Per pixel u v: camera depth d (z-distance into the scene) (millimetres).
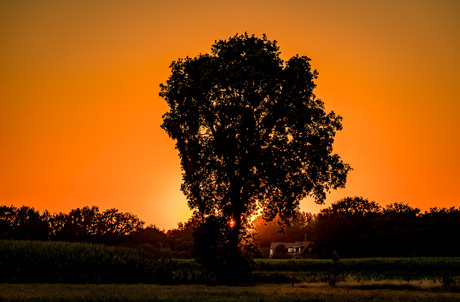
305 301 35156
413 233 189125
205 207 73438
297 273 101062
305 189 74312
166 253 136375
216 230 69938
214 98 71938
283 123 72375
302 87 72625
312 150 73312
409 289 52875
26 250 68312
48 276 63594
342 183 76000
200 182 74250
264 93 70562
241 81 67875
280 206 74500
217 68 71625
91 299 33750
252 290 48906
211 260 68750
